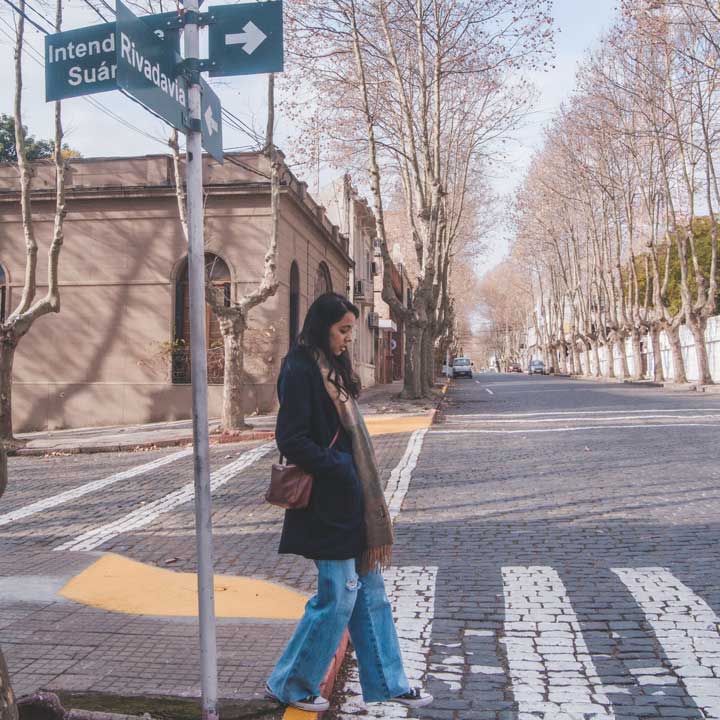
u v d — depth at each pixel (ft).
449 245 122.21
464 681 14.34
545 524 27.40
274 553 24.45
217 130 12.29
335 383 11.66
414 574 21.45
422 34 78.13
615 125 107.14
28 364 73.46
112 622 17.40
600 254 160.66
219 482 38.32
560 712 13.00
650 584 19.95
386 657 12.29
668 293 161.17
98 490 37.37
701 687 13.82
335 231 102.47
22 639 16.19
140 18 10.39
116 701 12.74
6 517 31.48
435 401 87.10
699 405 77.87
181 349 72.54
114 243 73.10
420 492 34.12
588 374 203.62
